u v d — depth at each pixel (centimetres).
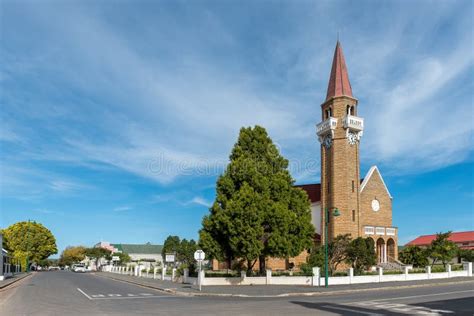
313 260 3681
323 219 5162
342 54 5481
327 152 5284
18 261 8462
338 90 5306
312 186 6159
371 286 3108
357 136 5178
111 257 9756
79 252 14650
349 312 1636
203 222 3506
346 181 4994
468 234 7994
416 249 4838
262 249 3328
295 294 2631
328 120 5206
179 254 7381
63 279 4991
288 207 3591
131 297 2462
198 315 1570
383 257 5166
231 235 3316
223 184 3494
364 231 5025
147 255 13375
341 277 3416
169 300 2255
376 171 5441
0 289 3338
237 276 3556
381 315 1548
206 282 3359
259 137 3741
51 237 11312
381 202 5388
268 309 1755
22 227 10656
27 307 1928
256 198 3338
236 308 1805
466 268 4534
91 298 2386
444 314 1577
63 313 1675
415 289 2922
